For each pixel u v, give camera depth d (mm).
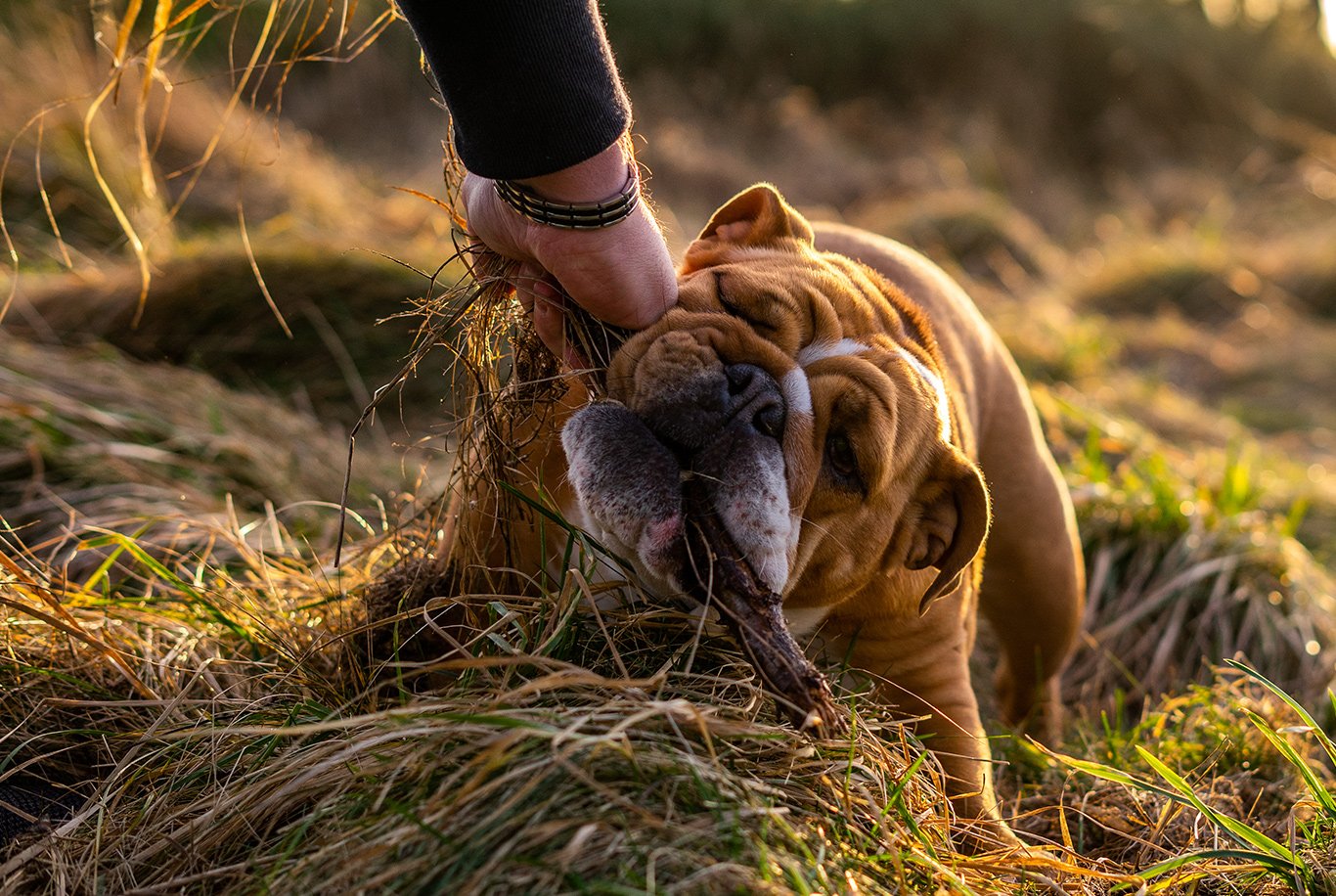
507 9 1914
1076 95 19016
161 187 7023
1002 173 16938
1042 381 7586
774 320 2402
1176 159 18531
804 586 2533
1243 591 4438
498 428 2492
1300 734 3410
